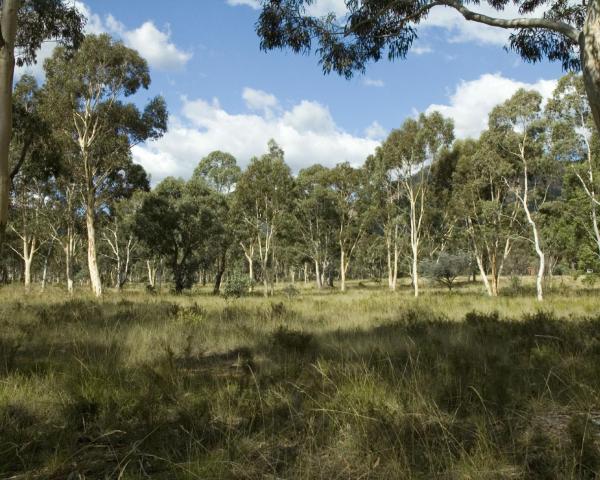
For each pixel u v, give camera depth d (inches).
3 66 239.1
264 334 341.7
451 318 466.3
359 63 337.1
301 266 3024.1
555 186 1254.9
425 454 117.4
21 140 899.4
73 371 205.2
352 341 300.8
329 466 118.0
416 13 278.5
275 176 1595.7
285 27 321.1
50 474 116.6
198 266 1688.0
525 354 244.4
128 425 149.2
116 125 1119.6
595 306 611.2
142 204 1596.9
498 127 1130.0
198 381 198.1
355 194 1936.5
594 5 175.0
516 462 116.3
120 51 1040.2
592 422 140.3
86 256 2183.8
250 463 119.7
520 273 2375.7
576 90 997.8
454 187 1401.3
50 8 584.7
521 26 215.6
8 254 2251.5
